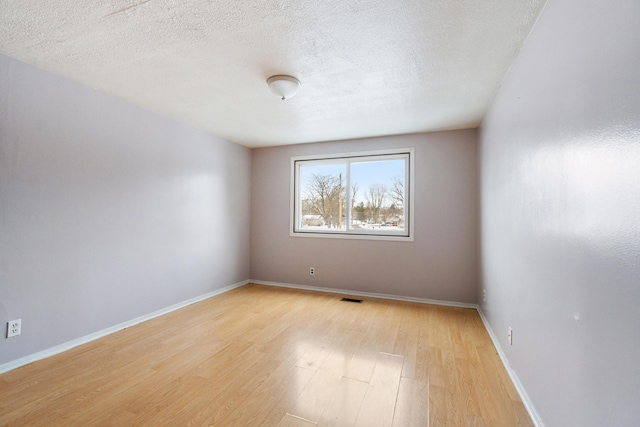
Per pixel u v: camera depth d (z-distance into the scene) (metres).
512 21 1.74
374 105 3.08
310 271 4.63
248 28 1.83
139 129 3.13
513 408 1.77
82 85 2.62
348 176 4.52
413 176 4.07
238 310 3.57
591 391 1.11
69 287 2.52
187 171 3.75
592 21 1.11
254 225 5.02
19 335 2.20
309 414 1.70
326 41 1.96
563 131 1.35
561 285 1.36
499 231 2.56
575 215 1.24
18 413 1.68
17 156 2.19
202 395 1.87
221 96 2.88
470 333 2.91
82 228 2.61
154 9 1.65
